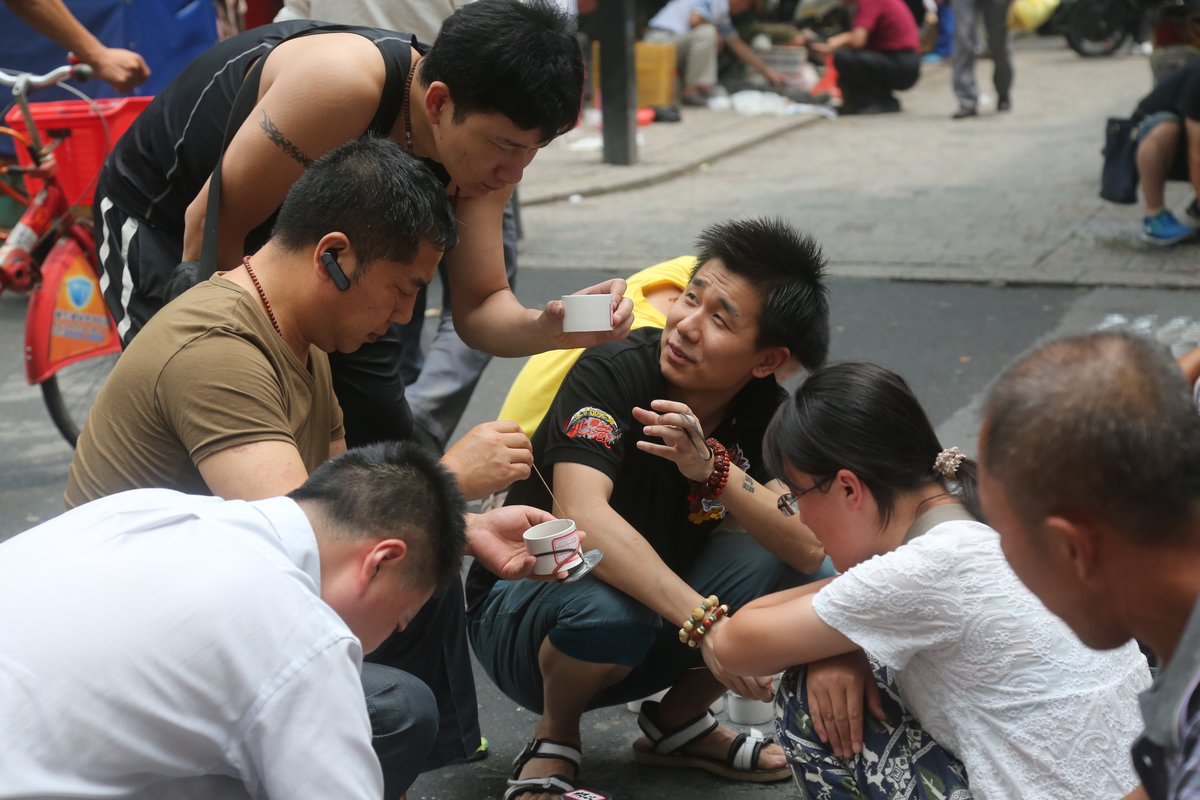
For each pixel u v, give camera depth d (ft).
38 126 18.70
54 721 5.59
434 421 14.28
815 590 8.23
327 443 8.50
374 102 9.08
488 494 8.46
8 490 15.76
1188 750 4.60
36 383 16.17
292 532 6.22
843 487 7.66
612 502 9.79
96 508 6.25
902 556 7.35
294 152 9.09
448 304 14.53
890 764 7.88
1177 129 24.13
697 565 9.89
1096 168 32.37
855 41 43.19
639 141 38.88
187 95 10.00
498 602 9.71
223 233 9.48
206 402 7.41
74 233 16.84
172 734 5.75
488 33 8.50
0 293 16.53
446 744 9.14
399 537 6.35
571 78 8.73
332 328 7.89
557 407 9.62
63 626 5.70
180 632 5.73
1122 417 4.79
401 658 8.95
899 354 19.56
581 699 9.57
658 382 9.59
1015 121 40.68
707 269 9.09
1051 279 22.74
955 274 23.34
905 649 7.43
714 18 44.62
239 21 29.48
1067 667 7.20
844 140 38.83
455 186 9.86
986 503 5.29
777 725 8.38
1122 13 54.19
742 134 39.37
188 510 6.13
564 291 23.50
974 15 40.75
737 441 9.96
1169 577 4.84
